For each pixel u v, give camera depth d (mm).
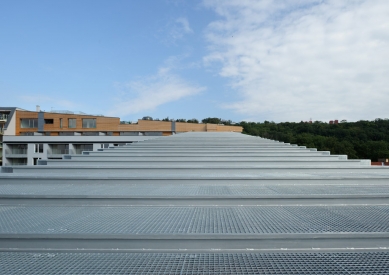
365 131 66312
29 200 3332
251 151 9305
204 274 1725
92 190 3721
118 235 2207
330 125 76688
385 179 4480
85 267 1850
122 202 3328
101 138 37594
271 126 82312
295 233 2215
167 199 3330
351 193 3443
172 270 1793
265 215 2801
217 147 10859
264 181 4418
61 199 3344
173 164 7441
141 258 2008
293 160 7426
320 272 1751
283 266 1851
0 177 4379
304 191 3648
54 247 2215
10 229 2316
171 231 2275
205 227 2389
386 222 2537
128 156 8289
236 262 1926
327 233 2211
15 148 38656
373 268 1817
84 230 2299
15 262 1942
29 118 48375
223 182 4430
